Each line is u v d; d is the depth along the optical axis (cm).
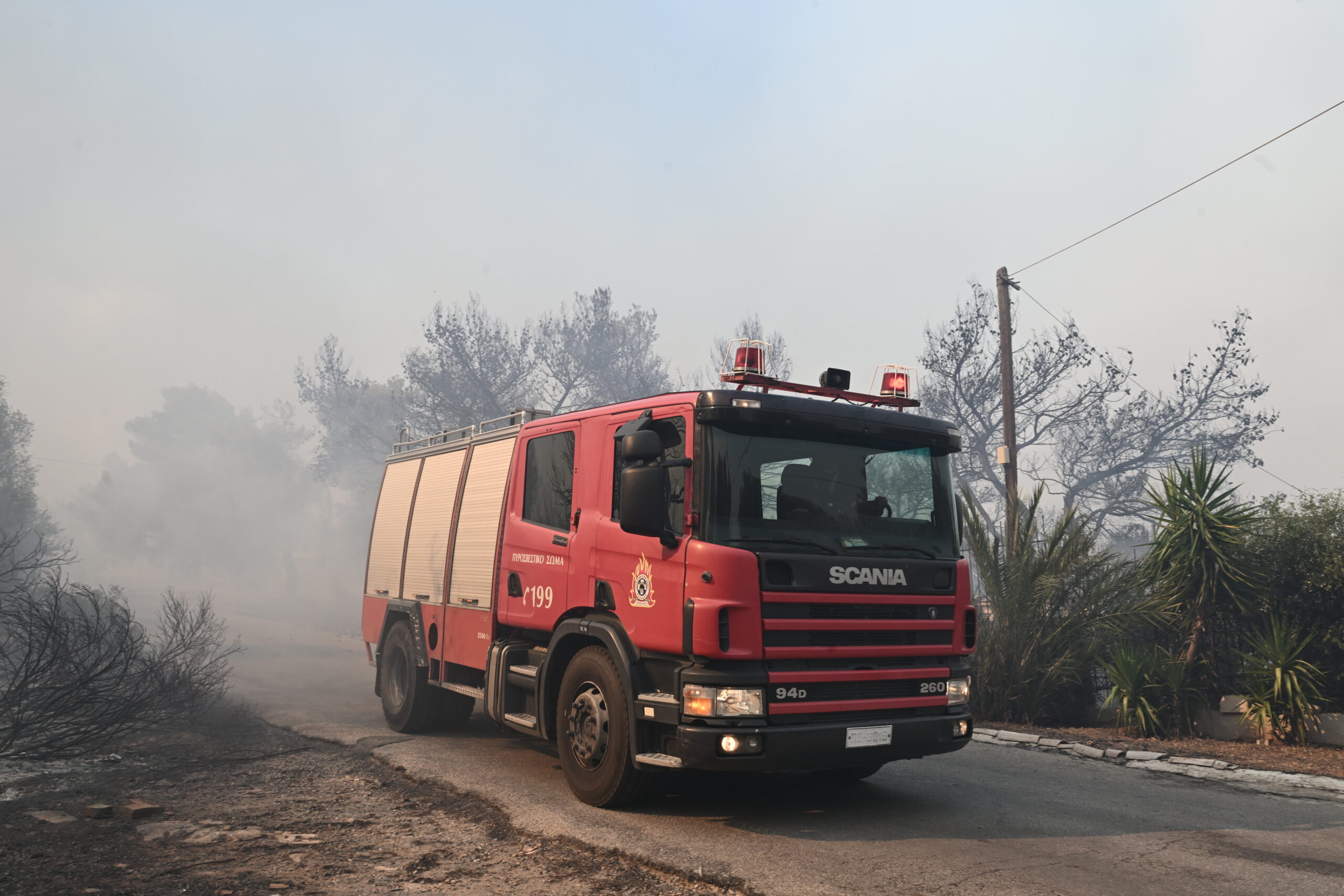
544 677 669
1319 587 964
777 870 475
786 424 578
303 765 753
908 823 582
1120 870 484
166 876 466
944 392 2892
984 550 1125
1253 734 961
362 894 446
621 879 470
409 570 965
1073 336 2727
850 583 568
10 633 802
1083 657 1072
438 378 3192
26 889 439
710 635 525
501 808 605
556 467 714
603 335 3306
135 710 826
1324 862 505
